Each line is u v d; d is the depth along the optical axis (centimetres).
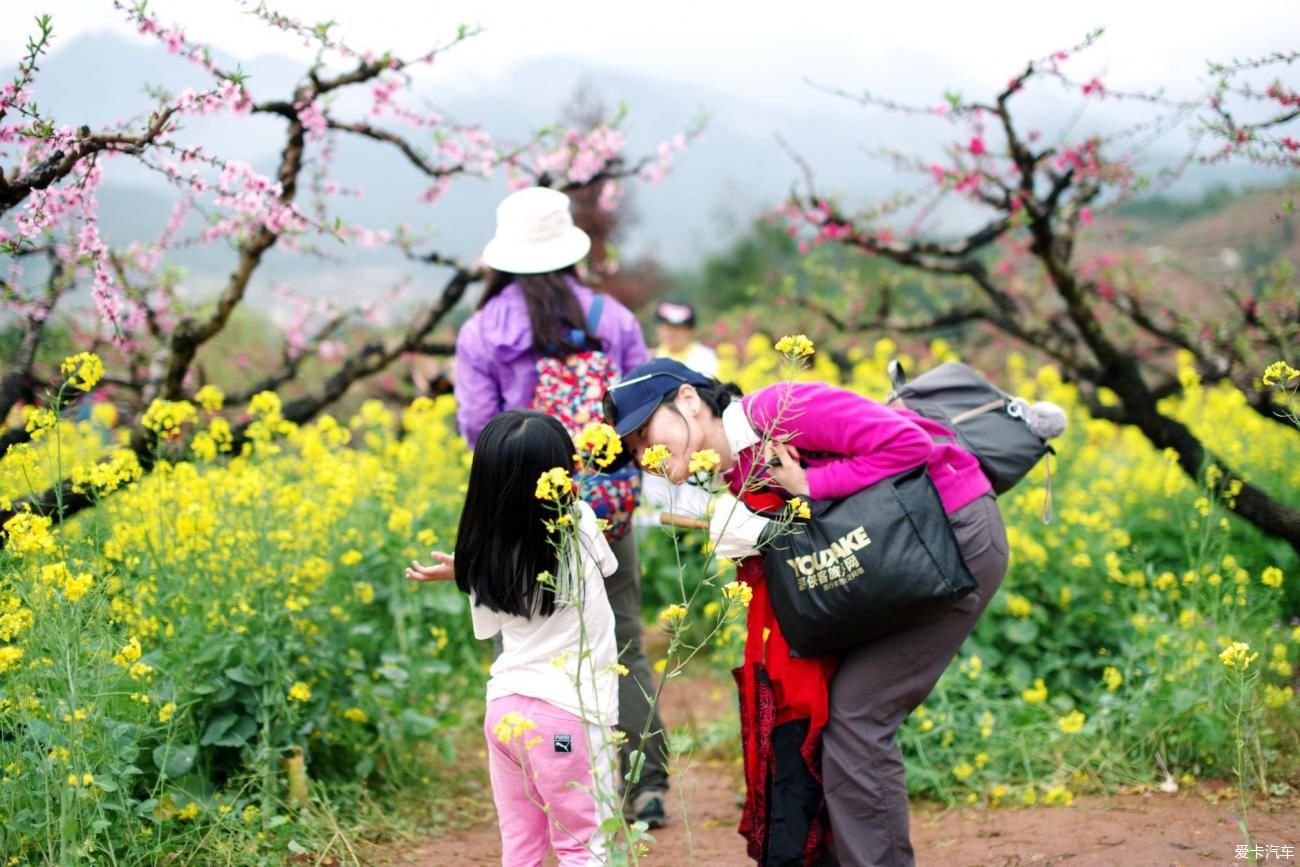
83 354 328
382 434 595
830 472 278
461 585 279
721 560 296
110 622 345
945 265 632
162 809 328
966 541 286
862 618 270
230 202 390
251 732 359
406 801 400
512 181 573
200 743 351
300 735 371
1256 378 529
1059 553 491
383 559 455
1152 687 397
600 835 273
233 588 379
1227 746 375
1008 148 528
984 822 369
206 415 540
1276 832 327
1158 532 555
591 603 274
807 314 957
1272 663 400
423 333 588
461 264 579
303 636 391
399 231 555
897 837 284
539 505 270
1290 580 509
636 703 381
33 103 337
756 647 296
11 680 296
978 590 287
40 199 349
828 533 271
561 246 387
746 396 295
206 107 370
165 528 378
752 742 296
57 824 287
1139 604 453
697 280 2206
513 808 277
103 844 303
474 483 274
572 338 376
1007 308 636
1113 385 555
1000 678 451
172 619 370
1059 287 548
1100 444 635
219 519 394
